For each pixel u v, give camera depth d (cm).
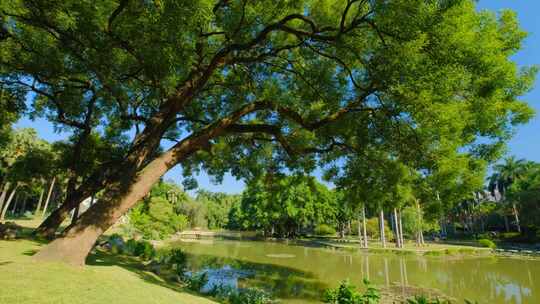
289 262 2447
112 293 569
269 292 1362
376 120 812
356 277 1848
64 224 3206
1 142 1988
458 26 589
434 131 714
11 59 899
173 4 546
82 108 1331
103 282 629
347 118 885
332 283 1622
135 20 680
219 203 11319
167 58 703
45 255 705
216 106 1334
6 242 934
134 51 796
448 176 761
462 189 783
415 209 3972
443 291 1516
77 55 838
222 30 870
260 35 816
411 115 672
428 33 581
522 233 4925
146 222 3647
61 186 3172
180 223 4947
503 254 3212
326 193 5197
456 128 695
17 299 445
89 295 527
